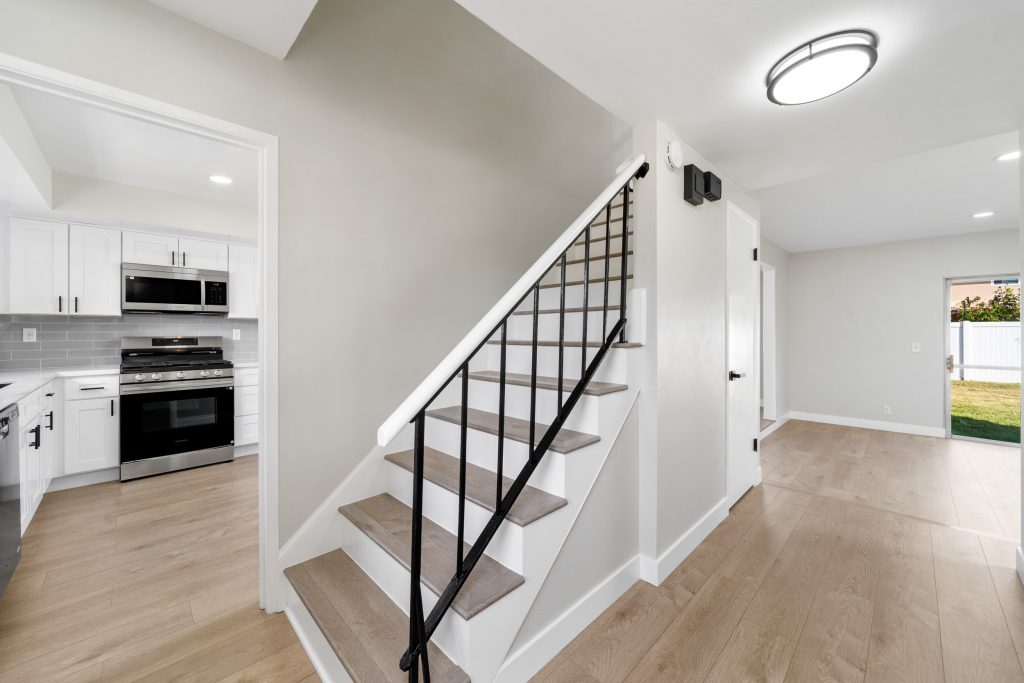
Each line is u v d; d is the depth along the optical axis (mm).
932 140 2207
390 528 1673
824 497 3031
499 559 1441
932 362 5031
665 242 2018
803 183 3348
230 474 3359
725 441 2686
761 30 1426
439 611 1170
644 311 1966
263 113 1657
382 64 2055
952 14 1308
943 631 1618
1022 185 1912
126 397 3217
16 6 1202
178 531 2391
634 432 1941
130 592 1830
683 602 1806
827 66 1501
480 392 2203
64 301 3135
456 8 2414
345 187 1909
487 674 1250
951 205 3859
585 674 1417
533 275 1388
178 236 3619
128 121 2369
